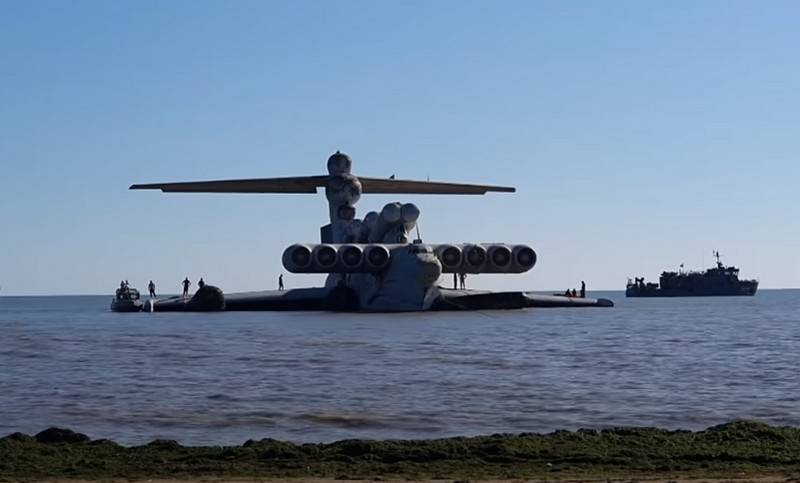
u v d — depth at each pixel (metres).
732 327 76.62
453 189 105.44
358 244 99.75
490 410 27.89
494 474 17.41
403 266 96.88
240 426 25.12
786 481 16.44
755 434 20.64
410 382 34.81
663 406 28.81
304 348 51.22
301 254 94.88
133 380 36.03
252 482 16.88
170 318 93.50
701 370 39.75
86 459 18.86
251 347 52.34
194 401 29.84
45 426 25.33
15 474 17.64
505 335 62.56
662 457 18.75
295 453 19.17
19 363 44.16
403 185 106.44
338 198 104.44
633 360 44.50
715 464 18.11
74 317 106.25
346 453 19.20
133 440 23.20
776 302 177.88
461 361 43.50
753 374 38.09
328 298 103.25
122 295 122.56
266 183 102.94
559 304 116.94
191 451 19.56
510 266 101.06
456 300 99.31
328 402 29.50
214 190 101.38
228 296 107.31
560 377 36.72
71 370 40.41
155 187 99.44
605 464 18.19
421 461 18.56
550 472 17.55
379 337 60.22
